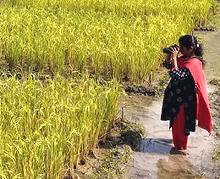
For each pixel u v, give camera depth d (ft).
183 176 22.70
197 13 48.83
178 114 23.94
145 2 49.83
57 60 31.96
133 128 25.88
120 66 31.60
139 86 31.27
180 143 24.44
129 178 22.26
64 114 22.18
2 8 41.63
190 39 23.18
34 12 40.63
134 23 37.55
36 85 25.50
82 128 22.30
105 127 24.50
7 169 18.86
